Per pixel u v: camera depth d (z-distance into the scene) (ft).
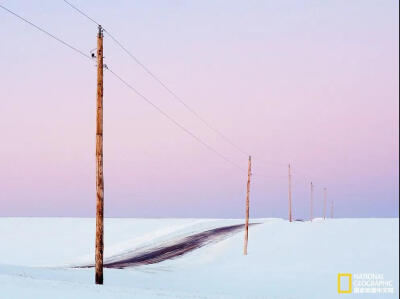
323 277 131.95
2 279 59.77
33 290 50.49
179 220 444.14
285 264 158.92
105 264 195.52
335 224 256.32
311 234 223.30
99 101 77.87
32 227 424.05
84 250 280.31
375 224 249.34
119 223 434.30
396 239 191.42
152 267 170.60
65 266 201.26
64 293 50.80
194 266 171.53
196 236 274.57
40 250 290.35
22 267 124.06
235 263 169.68
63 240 337.72
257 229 262.26
